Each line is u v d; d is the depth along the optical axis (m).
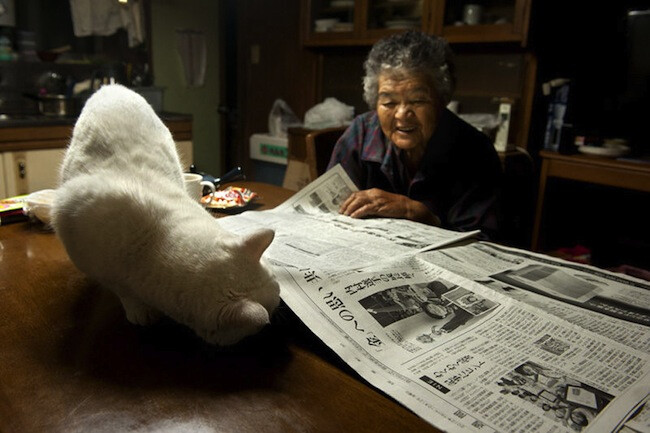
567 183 2.48
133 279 0.46
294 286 0.57
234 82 3.60
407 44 1.06
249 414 0.40
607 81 2.32
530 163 2.41
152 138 0.61
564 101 2.34
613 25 2.26
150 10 3.17
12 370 0.44
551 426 0.38
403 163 1.22
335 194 1.07
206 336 0.45
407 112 1.07
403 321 0.54
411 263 0.68
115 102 0.62
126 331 0.52
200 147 3.70
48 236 0.83
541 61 2.35
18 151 2.21
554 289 0.64
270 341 0.52
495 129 2.38
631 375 0.45
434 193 1.17
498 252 0.79
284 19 3.36
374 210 1.00
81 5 2.79
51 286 0.63
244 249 0.46
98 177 0.51
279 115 3.25
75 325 0.53
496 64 2.60
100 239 0.47
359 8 2.81
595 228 2.51
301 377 0.45
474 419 0.39
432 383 0.43
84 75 2.97
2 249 0.76
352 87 3.26
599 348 0.50
